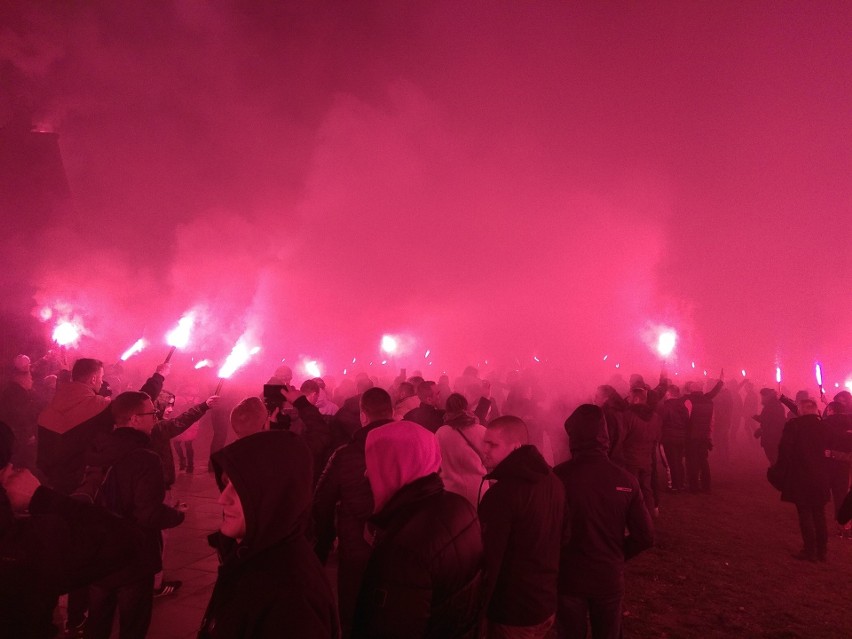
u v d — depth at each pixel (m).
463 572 2.63
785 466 8.28
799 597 6.80
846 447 8.59
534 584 3.49
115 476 4.24
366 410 4.62
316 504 4.58
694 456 12.01
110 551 2.87
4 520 2.66
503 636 3.48
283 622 2.11
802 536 8.19
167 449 5.80
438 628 2.58
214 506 9.40
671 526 9.48
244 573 2.22
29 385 7.79
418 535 2.55
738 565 7.79
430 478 2.73
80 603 5.26
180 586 6.32
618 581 4.12
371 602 2.51
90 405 5.57
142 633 4.31
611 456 8.17
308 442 5.33
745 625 6.05
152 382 6.17
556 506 3.62
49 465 5.45
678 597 6.72
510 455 3.60
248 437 2.35
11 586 2.64
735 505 10.95
